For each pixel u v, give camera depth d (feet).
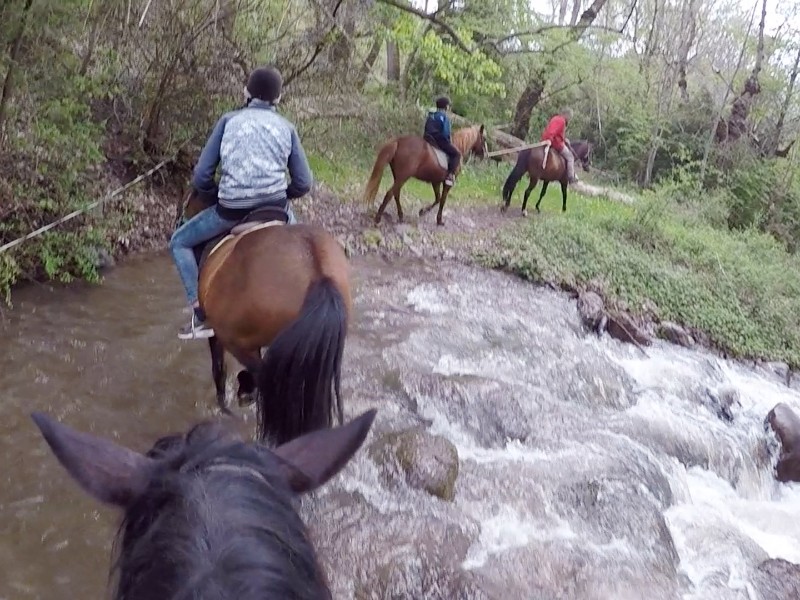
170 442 5.99
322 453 6.33
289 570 4.63
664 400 26.76
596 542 17.31
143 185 31.65
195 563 4.51
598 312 31.99
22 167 24.39
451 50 53.93
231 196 15.65
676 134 74.49
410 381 22.13
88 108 27.17
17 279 23.81
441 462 17.87
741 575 17.88
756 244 48.60
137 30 31.24
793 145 67.62
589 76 75.15
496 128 71.15
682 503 20.89
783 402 28.40
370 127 50.60
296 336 12.65
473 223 42.39
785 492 24.34
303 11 39.09
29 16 20.56
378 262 33.96
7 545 13.74
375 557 14.92
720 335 34.99
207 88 32.86
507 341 27.48
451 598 14.43
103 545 14.16
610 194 61.62
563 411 22.86
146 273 26.86
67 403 18.15
